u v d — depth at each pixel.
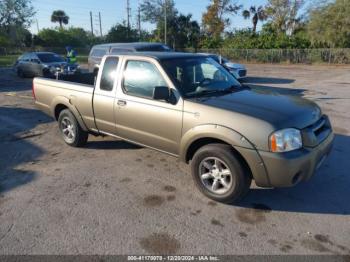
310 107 3.77
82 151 5.50
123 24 52.78
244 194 3.56
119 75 4.52
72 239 3.12
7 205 3.77
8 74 20.17
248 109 3.47
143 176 4.50
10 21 50.09
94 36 68.44
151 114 4.10
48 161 5.09
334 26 28.11
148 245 3.03
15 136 6.43
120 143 5.84
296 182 3.33
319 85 13.97
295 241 3.06
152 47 12.51
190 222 3.39
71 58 19.75
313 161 3.36
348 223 3.33
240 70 14.97
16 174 4.62
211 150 3.56
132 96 4.34
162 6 44.19
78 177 4.49
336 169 4.59
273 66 27.53
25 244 3.06
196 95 3.90
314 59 29.34
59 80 5.74
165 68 4.04
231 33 43.62
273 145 3.18
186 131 3.75
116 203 3.79
